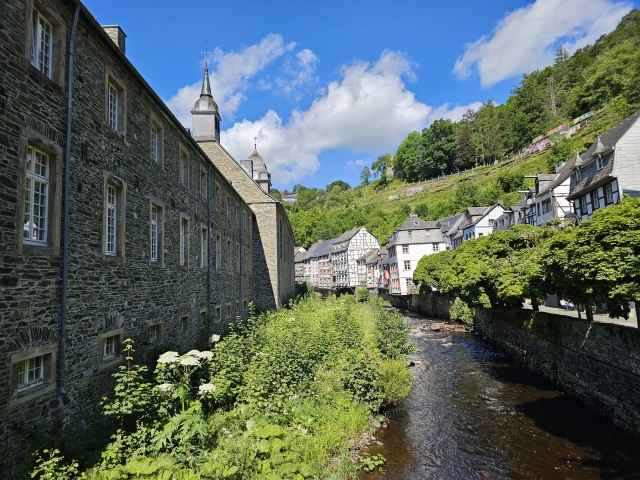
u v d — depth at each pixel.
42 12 6.75
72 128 7.24
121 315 8.83
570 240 11.91
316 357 13.77
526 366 19.36
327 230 104.38
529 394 15.37
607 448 10.61
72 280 7.06
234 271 22.27
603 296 11.17
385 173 128.62
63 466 5.50
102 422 7.51
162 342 10.65
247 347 12.19
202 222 15.89
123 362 8.76
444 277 33.72
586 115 66.56
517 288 18.38
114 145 8.80
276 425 8.92
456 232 56.09
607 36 87.88
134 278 9.57
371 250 76.31
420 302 45.69
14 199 5.75
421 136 117.75
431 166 105.31
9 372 5.53
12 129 5.76
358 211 101.31
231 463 7.05
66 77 7.12
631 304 20.42
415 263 56.72
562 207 32.53
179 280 12.91
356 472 9.31
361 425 11.42
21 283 5.82
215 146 30.58
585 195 25.62
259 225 30.19
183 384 8.15
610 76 66.56
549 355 16.84
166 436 6.88
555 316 16.14
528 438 11.45
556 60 101.94
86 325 7.44
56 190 6.70
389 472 9.53
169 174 12.32
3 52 5.64
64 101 7.01
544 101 85.69
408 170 114.12
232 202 22.27
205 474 6.48
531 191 38.16
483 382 17.23
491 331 26.31
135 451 6.54
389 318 18.31
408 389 14.49
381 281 66.56
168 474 6.09
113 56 8.83
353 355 13.79
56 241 6.64
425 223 58.56
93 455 6.19
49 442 5.79
